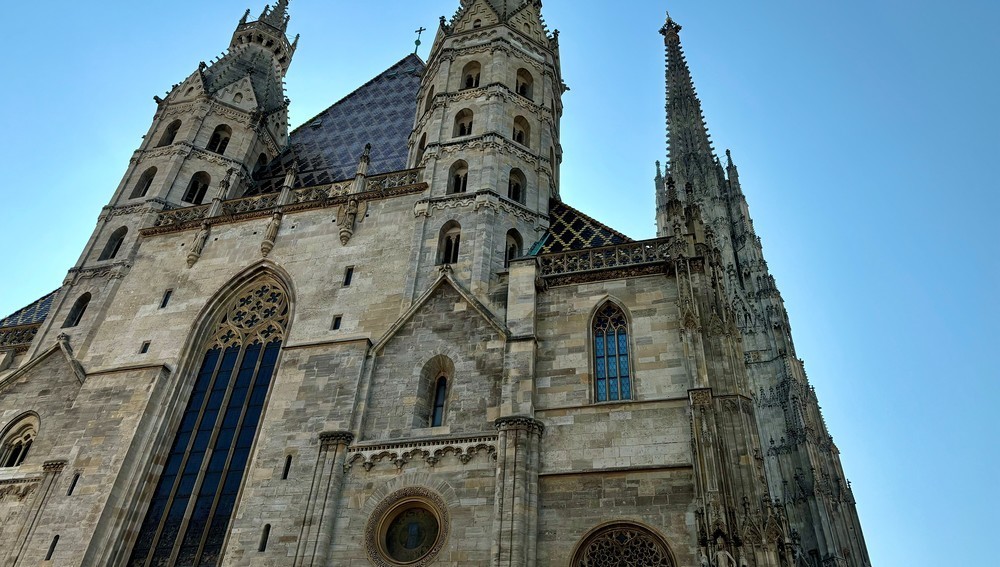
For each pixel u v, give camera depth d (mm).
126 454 39094
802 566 61531
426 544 32531
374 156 59125
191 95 61312
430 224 44906
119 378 42812
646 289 38469
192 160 56625
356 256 45062
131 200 54219
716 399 32812
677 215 40406
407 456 35000
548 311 39062
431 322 39875
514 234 45062
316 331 41750
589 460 33031
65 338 46000
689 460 31969
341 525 33594
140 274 48938
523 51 56094
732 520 28625
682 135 105625
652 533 30406
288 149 64812
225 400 41781
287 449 36562
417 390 37406
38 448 41438
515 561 30000
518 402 34875
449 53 55969
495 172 46812
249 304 45875
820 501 65125
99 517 36844
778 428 72062
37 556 36125
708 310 36312
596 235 44406
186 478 39094
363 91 73500
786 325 79875
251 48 71375
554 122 55688
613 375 36188
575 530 31219
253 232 48906
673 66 115500
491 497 32750
